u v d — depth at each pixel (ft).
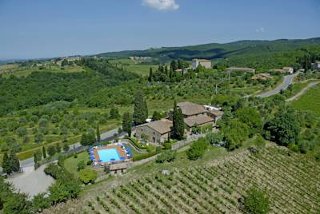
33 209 246.88
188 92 620.08
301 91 602.44
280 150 381.40
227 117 424.87
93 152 364.79
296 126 390.83
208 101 563.48
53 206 256.52
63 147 417.08
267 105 485.97
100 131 495.00
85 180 285.23
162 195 276.62
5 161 351.25
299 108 505.66
